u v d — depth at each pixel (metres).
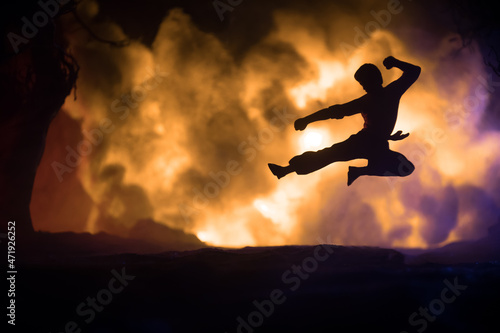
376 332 5.11
